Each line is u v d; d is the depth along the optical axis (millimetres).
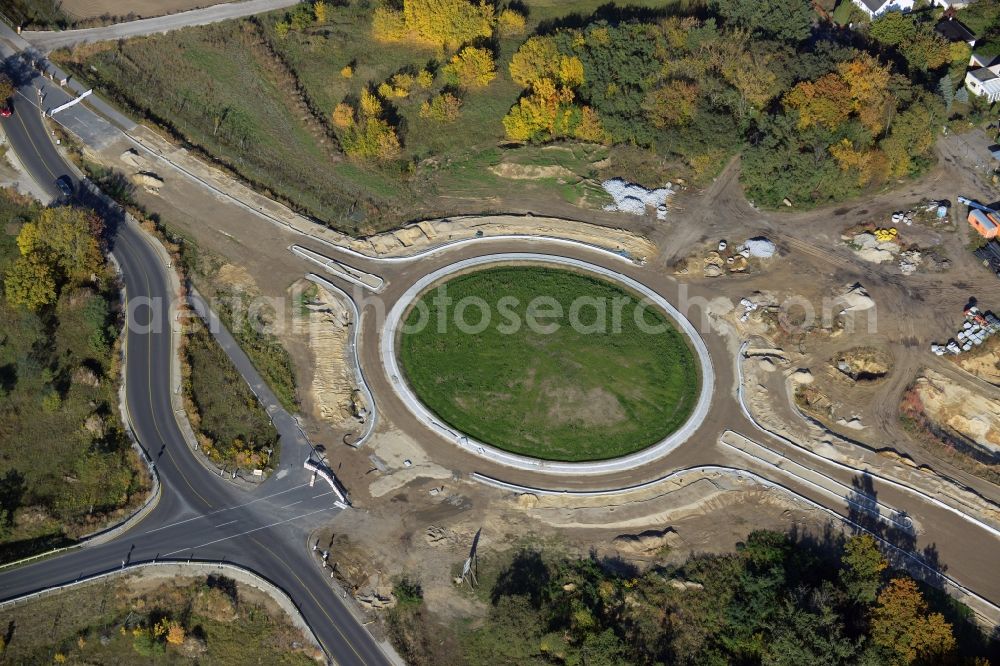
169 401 105188
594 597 90125
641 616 89812
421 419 105812
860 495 99125
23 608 89438
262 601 91188
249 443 102625
